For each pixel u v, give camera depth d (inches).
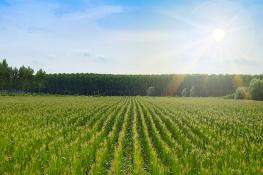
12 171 450.9
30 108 1771.7
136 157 561.6
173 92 6525.6
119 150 616.7
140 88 6584.6
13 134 746.2
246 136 842.8
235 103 2689.5
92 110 1685.5
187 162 523.2
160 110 1795.0
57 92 6560.0
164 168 514.0
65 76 6584.6
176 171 486.9
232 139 727.1
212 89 6318.9
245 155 571.8
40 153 564.7
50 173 450.9
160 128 1003.3
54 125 977.5
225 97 4045.3
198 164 520.1
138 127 1082.7
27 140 665.6
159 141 726.5
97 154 578.2
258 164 497.4
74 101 2755.9
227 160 520.4
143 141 811.4
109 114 1477.6
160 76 6584.6
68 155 558.3
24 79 5280.5
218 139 745.0
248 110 1845.5
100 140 789.9
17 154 554.3
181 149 631.8
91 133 838.5
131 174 486.3
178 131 880.3
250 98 3646.7
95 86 6569.9
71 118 1250.0
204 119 1236.5
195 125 1021.2
